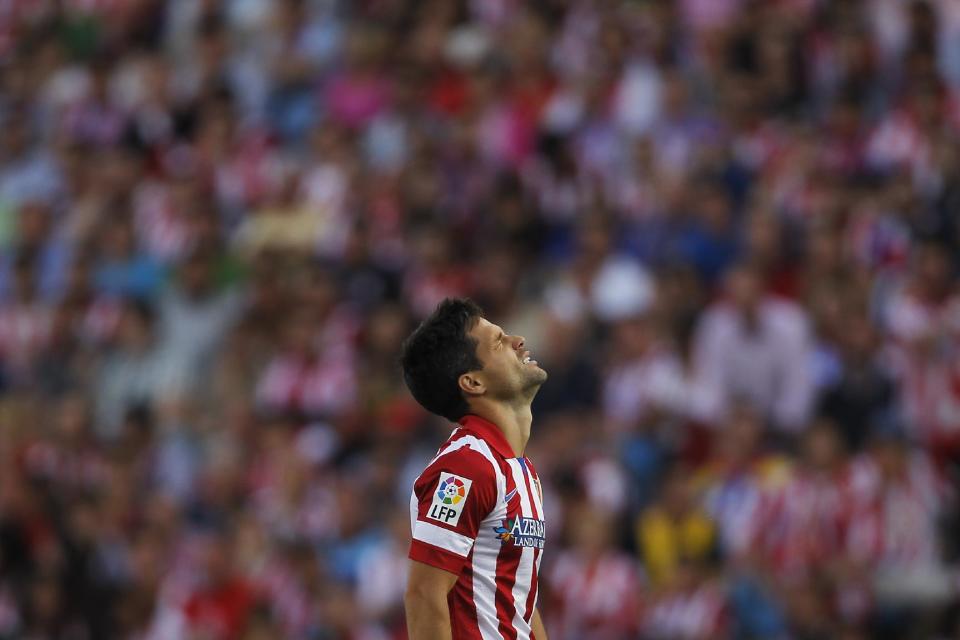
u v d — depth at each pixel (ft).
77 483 154.40
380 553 130.62
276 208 181.57
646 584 123.03
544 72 177.58
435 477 60.59
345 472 144.36
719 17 174.40
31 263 190.80
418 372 63.46
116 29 223.10
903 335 133.28
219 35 213.25
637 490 129.18
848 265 139.23
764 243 142.61
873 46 160.35
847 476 122.52
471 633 59.93
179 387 166.30
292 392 155.43
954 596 116.26
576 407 139.64
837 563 117.70
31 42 229.86
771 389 134.31
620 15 174.81
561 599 123.65
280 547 133.90
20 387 177.47
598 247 150.41
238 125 197.77
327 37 201.26
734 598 117.39
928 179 147.33
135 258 185.57
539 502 62.23
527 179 165.37
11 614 141.08
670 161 157.69
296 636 128.57
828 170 149.18
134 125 202.90
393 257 163.22
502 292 153.69
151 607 138.31
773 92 161.89
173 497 150.10
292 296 165.68
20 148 211.82
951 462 127.65
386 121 183.42
